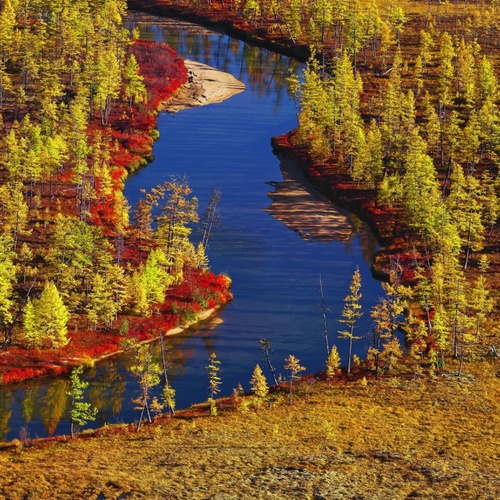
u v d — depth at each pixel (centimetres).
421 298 16288
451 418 12344
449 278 15812
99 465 10875
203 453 11225
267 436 11788
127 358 14662
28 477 10506
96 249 16250
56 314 14400
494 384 13525
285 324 15975
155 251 16462
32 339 14388
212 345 15138
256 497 9956
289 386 13688
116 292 15688
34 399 13400
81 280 16212
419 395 13175
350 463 10925
